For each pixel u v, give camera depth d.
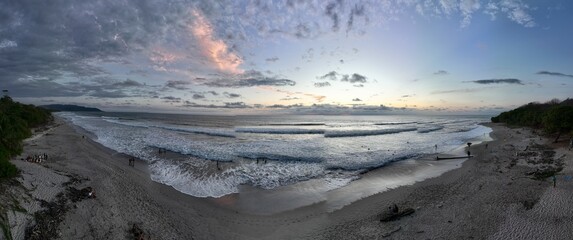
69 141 46.03
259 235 15.03
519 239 13.25
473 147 44.00
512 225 14.59
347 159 34.81
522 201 17.61
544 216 15.30
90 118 151.88
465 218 15.82
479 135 66.06
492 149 40.66
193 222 16.34
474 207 17.23
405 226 15.32
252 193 21.72
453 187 21.94
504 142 48.38
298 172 28.23
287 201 20.03
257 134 67.44
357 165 31.25
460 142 52.44
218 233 15.18
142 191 20.73
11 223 13.55
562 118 40.12
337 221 16.53
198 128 84.06
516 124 84.81
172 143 48.09
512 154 35.56
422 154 38.50
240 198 20.61
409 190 21.73
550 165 27.06
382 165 31.28
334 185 23.78
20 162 24.39
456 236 13.93
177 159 33.62
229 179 25.39
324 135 65.69
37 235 13.38
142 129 77.25
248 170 28.88
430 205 18.25
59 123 92.50
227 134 65.88
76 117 162.62
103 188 20.08
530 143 43.28
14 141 30.09
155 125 96.00
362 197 20.61
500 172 25.80
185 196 20.66
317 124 116.25
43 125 76.69
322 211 18.19
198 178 25.52
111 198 18.52
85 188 19.12
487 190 20.27
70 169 24.81
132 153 36.94
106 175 23.72
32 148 36.91
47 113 111.00
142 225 15.40
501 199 18.22
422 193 20.80
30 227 13.82
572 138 38.19
